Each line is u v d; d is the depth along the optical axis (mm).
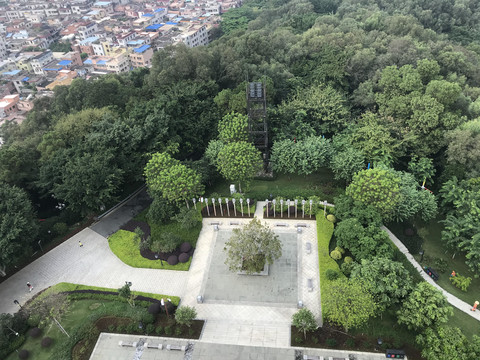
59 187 53969
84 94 79688
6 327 41062
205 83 75188
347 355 37656
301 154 58781
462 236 47094
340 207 51062
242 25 173625
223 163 57281
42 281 48781
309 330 39688
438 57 80312
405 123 65688
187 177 53781
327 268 46562
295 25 121250
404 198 50750
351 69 80375
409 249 50719
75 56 169125
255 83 60094
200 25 174875
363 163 57438
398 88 69625
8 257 46938
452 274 45969
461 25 121125
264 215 56031
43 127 77875
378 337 38844
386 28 102188
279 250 45562
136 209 60250
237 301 44219
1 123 116188
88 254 52344
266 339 39844
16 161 57812
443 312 36438
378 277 40562
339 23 110125
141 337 40812
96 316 42844
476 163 55625
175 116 67812
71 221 58469
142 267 49531
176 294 45625
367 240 45094
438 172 63531
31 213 52469
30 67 162625
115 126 60688
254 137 65188
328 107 69188
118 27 198000
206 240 52969
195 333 40750
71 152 58719
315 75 80062
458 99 66438
